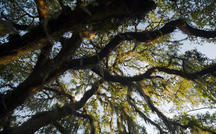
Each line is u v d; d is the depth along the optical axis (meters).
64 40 4.65
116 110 8.23
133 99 8.28
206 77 6.23
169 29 4.87
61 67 4.40
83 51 7.14
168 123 6.64
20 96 3.97
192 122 7.12
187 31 5.30
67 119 7.51
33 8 6.41
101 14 2.54
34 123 5.11
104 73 6.27
